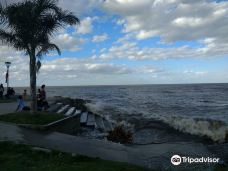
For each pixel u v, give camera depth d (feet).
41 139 39.32
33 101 52.16
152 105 159.53
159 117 84.99
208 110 127.34
